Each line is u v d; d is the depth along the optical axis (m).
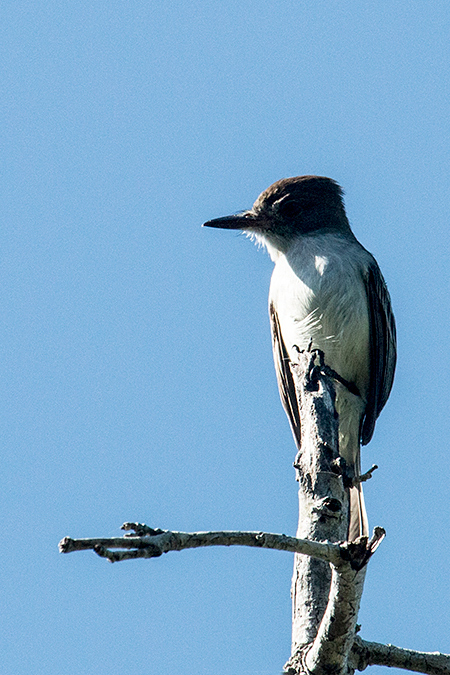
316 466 8.98
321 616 8.29
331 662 7.65
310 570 8.51
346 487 9.05
